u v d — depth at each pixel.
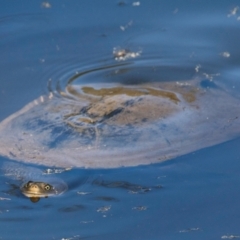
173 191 13.20
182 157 14.50
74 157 14.59
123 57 20.50
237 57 20.47
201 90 17.75
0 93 18.52
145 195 13.09
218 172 13.84
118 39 21.61
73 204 12.86
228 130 15.48
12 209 12.70
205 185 13.36
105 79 19.30
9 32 22.02
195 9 23.31
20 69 19.94
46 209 12.68
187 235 11.62
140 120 15.70
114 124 15.60
